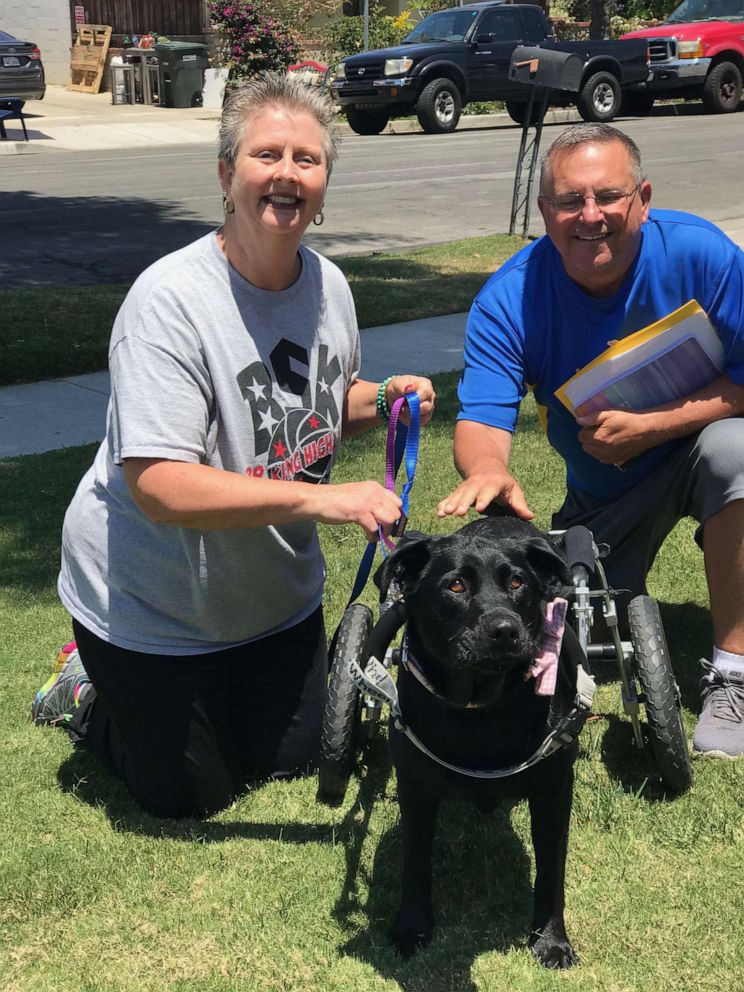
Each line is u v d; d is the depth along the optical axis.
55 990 2.65
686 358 3.52
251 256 2.99
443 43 21.70
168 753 3.27
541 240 3.73
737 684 3.65
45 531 5.36
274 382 3.12
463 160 18.20
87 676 3.54
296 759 3.56
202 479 2.84
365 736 3.69
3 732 3.77
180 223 13.12
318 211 2.99
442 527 5.32
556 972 2.70
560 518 4.23
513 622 2.38
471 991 2.64
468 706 2.56
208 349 2.97
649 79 23.03
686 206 13.27
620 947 2.77
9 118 20.16
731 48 23.81
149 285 2.95
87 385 7.74
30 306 9.28
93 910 2.92
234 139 2.86
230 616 3.24
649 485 3.82
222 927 2.86
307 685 3.54
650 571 4.95
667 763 3.28
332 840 3.22
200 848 3.18
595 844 3.16
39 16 28.47
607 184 3.34
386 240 12.25
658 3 32.34
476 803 2.81
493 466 3.32
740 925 2.82
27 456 6.41
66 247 11.88
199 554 3.11
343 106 22.00
